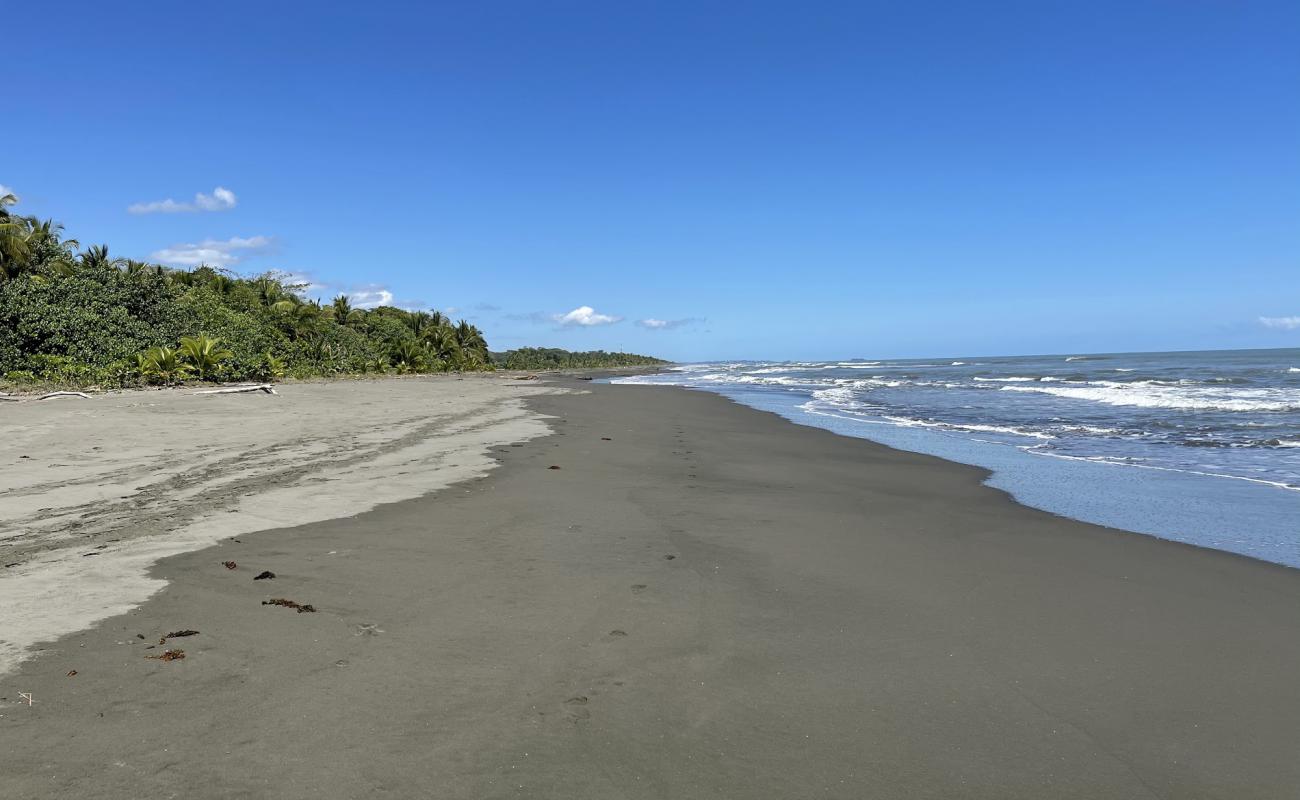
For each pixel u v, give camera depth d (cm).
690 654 384
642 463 1089
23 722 294
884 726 312
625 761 280
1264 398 2288
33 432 1331
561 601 461
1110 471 1032
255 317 4912
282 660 360
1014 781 273
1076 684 355
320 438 1338
